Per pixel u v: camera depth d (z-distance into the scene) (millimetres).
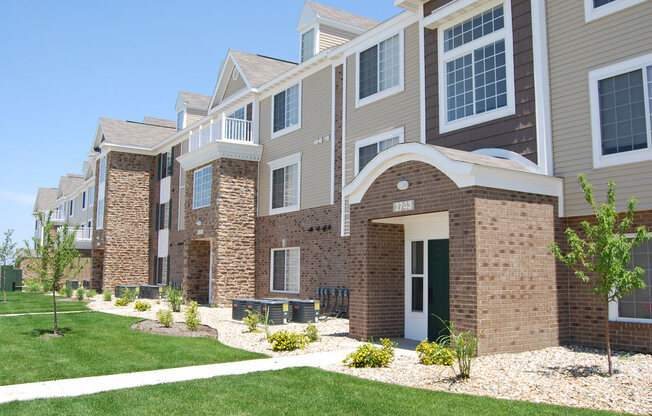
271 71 26047
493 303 10359
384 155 12359
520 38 12672
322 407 6855
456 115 14180
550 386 7793
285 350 11406
